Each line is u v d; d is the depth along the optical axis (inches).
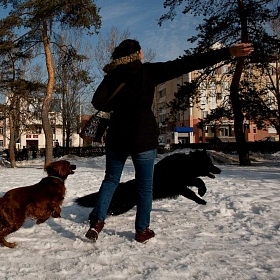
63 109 1545.3
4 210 155.2
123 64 156.7
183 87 796.0
